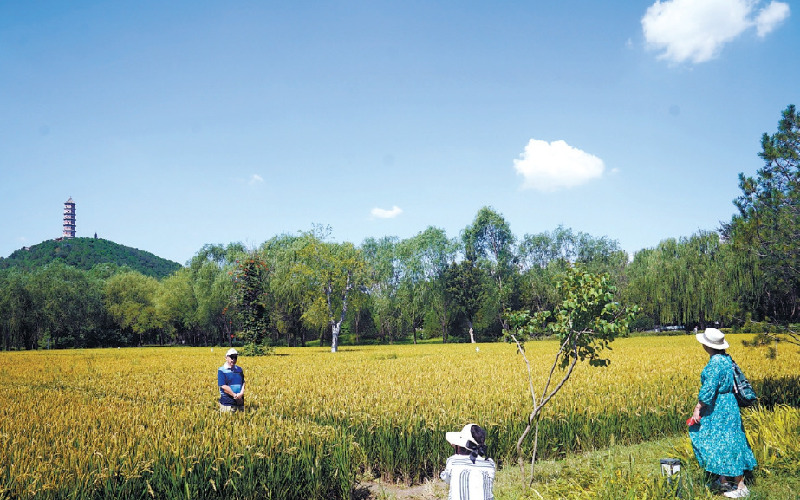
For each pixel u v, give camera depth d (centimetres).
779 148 1075
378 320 8631
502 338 913
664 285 5681
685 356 2736
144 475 650
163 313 8775
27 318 8106
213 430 812
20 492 568
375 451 1002
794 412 928
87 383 1859
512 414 1055
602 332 802
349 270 5512
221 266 8850
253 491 727
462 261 8194
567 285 848
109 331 9462
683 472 642
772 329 1092
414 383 1645
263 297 4334
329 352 4700
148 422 909
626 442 1117
